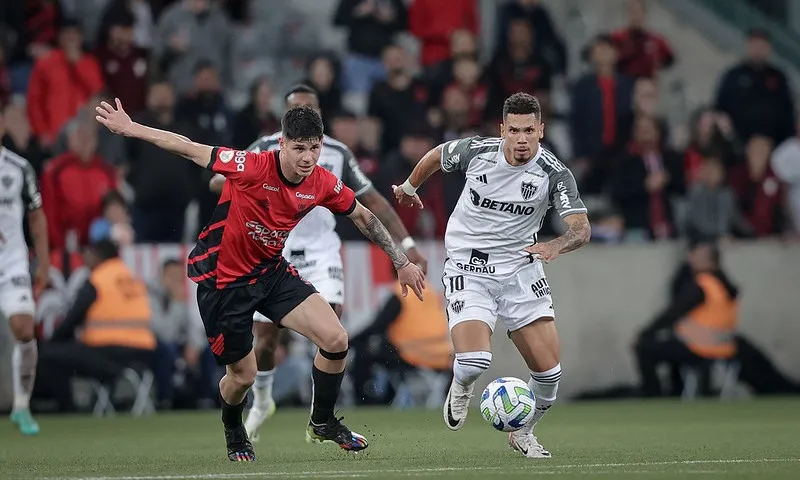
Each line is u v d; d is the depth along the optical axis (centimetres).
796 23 7481
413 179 2889
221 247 2572
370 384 4959
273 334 3212
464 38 6003
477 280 2788
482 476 2298
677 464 2586
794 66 7350
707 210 5825
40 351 4631
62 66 5588
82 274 4788
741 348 5441
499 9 6378
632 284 5422
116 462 2794
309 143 2456
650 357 5356
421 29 6334
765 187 6119
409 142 5344
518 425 2673
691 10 7569
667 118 7106
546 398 2795
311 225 3281
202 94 5456
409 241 3231
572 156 6144
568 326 5344
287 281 2662
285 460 2761
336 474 2367
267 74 6384
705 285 5334
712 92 7331
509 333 2830
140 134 2480
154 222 5216
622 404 5147
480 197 2762
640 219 5772
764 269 5566
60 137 5450
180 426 4156
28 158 5206
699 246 5366
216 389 4947
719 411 4703
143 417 4594
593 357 5366
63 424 4275
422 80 5894
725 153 6159
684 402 5241
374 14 6322
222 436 3722
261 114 5456
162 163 5200
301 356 5019
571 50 7256
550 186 2736
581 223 2675
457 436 3628
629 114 6044
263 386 3288
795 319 5591
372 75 6300
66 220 5059
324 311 2644
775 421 4184
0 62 5694
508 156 2722
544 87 6150
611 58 6091
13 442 3525
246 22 6431
